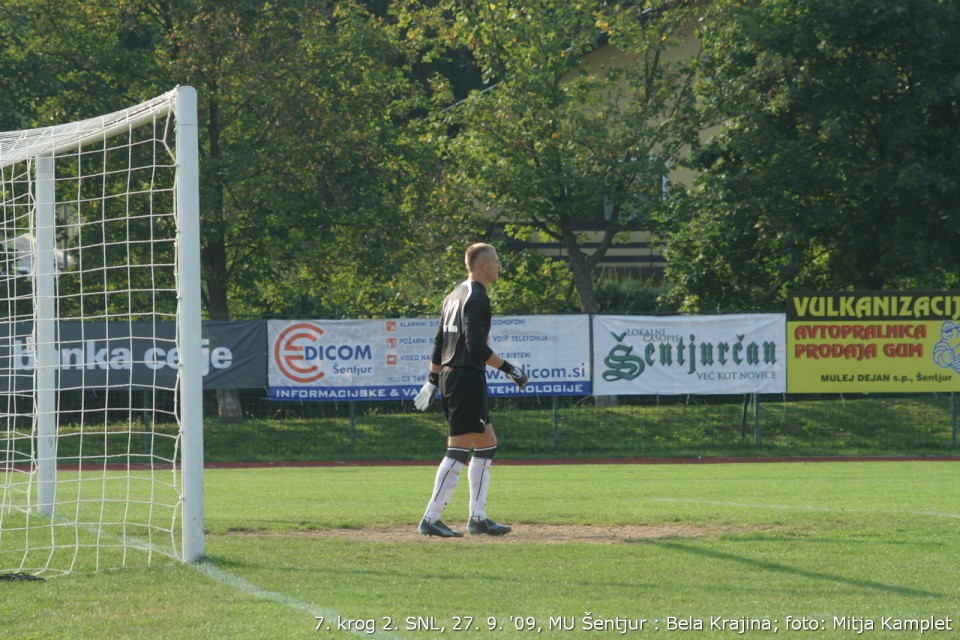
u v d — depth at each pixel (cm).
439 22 10350
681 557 2338
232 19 8694
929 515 3127
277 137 8938
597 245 13200
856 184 8756
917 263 8494
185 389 2330
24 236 3731
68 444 7269
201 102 8831
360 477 5531
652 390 7294
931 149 8881
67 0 8888
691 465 6625
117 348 6956
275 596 1897
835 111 8681
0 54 8681
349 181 9319
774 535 2684
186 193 2367
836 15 8512
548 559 2298
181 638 1587
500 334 7219
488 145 9838
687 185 12212
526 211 9575
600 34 10319
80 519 3130
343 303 11188
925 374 7350
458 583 2020
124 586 2011
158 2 9244
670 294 9988
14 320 3247
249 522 2970
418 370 7238
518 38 9844
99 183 8581
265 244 9462
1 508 3300
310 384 7156
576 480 5162
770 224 8844
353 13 9850
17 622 1714
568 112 9675
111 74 9081
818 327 7331
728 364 7319
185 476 2311
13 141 3139
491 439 2695
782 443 7794
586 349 7256
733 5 9250
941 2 8619
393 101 10362
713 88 9556
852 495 4106
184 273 2356
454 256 10494
